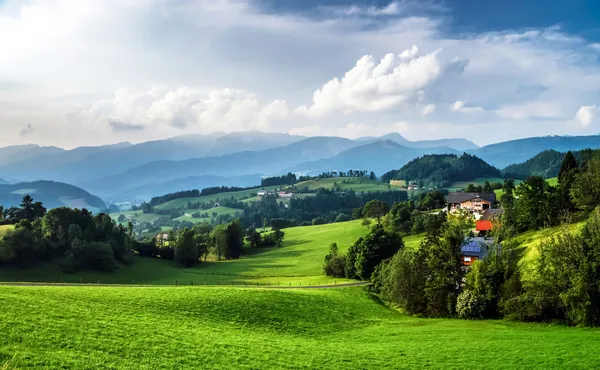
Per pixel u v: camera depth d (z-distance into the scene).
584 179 95.75
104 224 166.38
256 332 53.47
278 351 44.44
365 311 75.19
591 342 47.66
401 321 69.62
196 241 180.75
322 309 69.94
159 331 45.91
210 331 49.56
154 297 60.44
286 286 102.25
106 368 34.62
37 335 38.41
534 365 41.34
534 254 79.69
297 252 177.75
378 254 112.62
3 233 143.75
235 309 61.25
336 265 123.56
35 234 141.62
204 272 148.38
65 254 141.88
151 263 164.88
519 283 67.31
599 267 58.22
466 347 48.25
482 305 69.38
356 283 107.81
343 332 59.38
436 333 57.28
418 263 79.69
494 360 43.31
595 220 65.25
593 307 57.88
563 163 129.62
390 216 177.75
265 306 65.00
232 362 39.81
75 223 162.38
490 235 118.75
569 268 60.34
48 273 132.50
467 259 94.31
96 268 142.38
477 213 173.50
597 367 40.03
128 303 55.53
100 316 47.44
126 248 162.25
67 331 40.75
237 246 189.00
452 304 73.00
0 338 36.25
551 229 91.62
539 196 98.81
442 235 82.12
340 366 41.47
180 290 67.31
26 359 33.50
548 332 55.03
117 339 41.16
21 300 47.53
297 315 64.19
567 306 60.56
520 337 52.19
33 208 181.38
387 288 85.88
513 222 107.50
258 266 154.12
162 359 38.25
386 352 46.81
